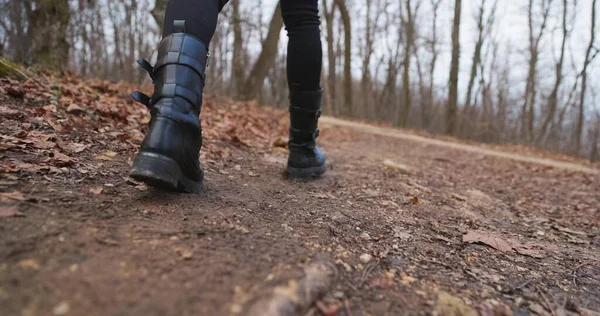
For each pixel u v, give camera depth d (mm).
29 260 756
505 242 1579
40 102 2086
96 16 7145
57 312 640
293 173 2049
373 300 917
